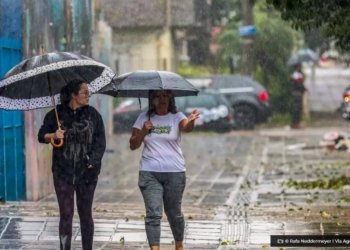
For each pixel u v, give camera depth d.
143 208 27.12
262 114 67.00
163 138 18.72
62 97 18.06
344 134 53.00
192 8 63.34
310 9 26.25
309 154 47.44
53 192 30.86
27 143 28.67
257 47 69.62
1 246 20.88
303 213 25.70
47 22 30.14
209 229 23.08
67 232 18.09
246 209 27.05
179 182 18.83
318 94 92.31
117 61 58.12
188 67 68.56
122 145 51.91
